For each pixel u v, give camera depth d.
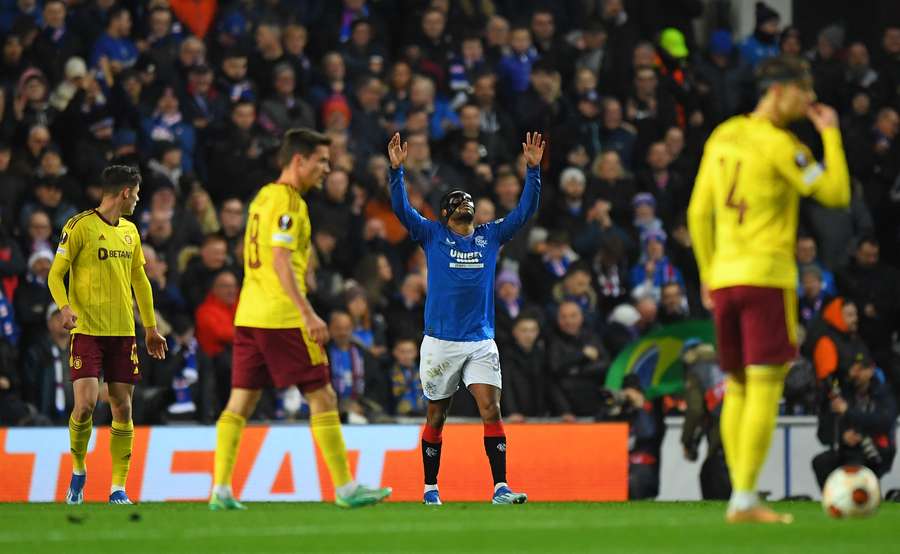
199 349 46.91
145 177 54.66
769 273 23.55
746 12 78.31
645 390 47.94
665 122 67.25
